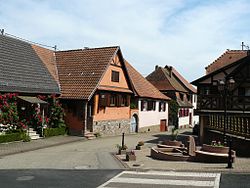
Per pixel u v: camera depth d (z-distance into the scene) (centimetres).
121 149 2083
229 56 3638
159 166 1644
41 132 2744
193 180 1348
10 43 2998
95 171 1534
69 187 1241
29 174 1451
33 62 3108
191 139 1908
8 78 2598
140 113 4066
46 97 2912
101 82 3200
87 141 2809
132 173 1491
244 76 2808
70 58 3497
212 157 1748
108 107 3362
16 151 2053
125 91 3612
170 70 6028
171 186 1254
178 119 5359
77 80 3177
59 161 1781
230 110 2606
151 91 4419
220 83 2077
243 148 2172
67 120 3102
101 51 3409
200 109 2730
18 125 2538
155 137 3438
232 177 1397
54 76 3259
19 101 2641
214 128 2992
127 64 4347
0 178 1372
